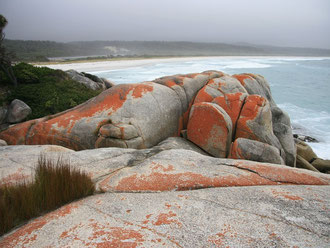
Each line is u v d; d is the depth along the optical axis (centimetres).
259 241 254
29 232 283
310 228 275
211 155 871
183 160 503
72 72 2169
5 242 267
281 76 4769
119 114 912
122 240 256
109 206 339
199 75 1170
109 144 854
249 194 360
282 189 375
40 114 1411
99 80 2383
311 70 6153
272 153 789
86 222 298
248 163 481
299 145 1213
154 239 259
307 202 331
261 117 882
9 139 943
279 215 302
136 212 320
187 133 923
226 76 1177
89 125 888
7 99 1465
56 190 355
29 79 1731
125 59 9375
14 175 452
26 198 333
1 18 1505
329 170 1109
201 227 280
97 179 445
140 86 998
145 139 893
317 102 2562
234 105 936
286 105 2430
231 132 870
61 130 907
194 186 396
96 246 247
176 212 315
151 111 937
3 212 307
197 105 895
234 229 276
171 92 1034
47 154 576
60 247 250
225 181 408
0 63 1553
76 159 536
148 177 429
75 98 1653
